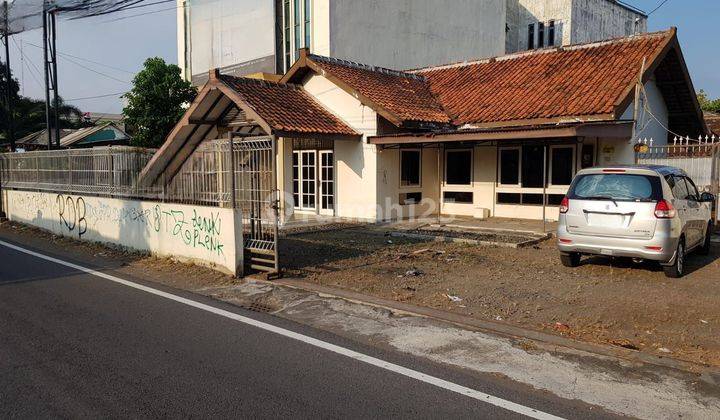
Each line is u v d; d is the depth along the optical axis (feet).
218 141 30.94
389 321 21.94
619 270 30.27
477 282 28.22
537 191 51.57
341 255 36.01
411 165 56.29
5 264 34.73
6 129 111.45
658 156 46.09
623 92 43.75
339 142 55.36
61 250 40.70
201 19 98.48
